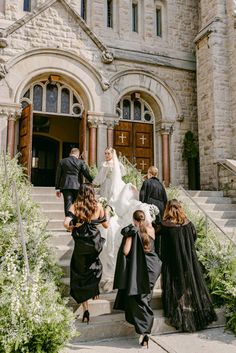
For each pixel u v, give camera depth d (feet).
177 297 15.58
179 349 13.71
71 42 38.63
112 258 17.53
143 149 43.34
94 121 38.96
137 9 44.98
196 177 43.57
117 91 40.81
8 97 35.70
